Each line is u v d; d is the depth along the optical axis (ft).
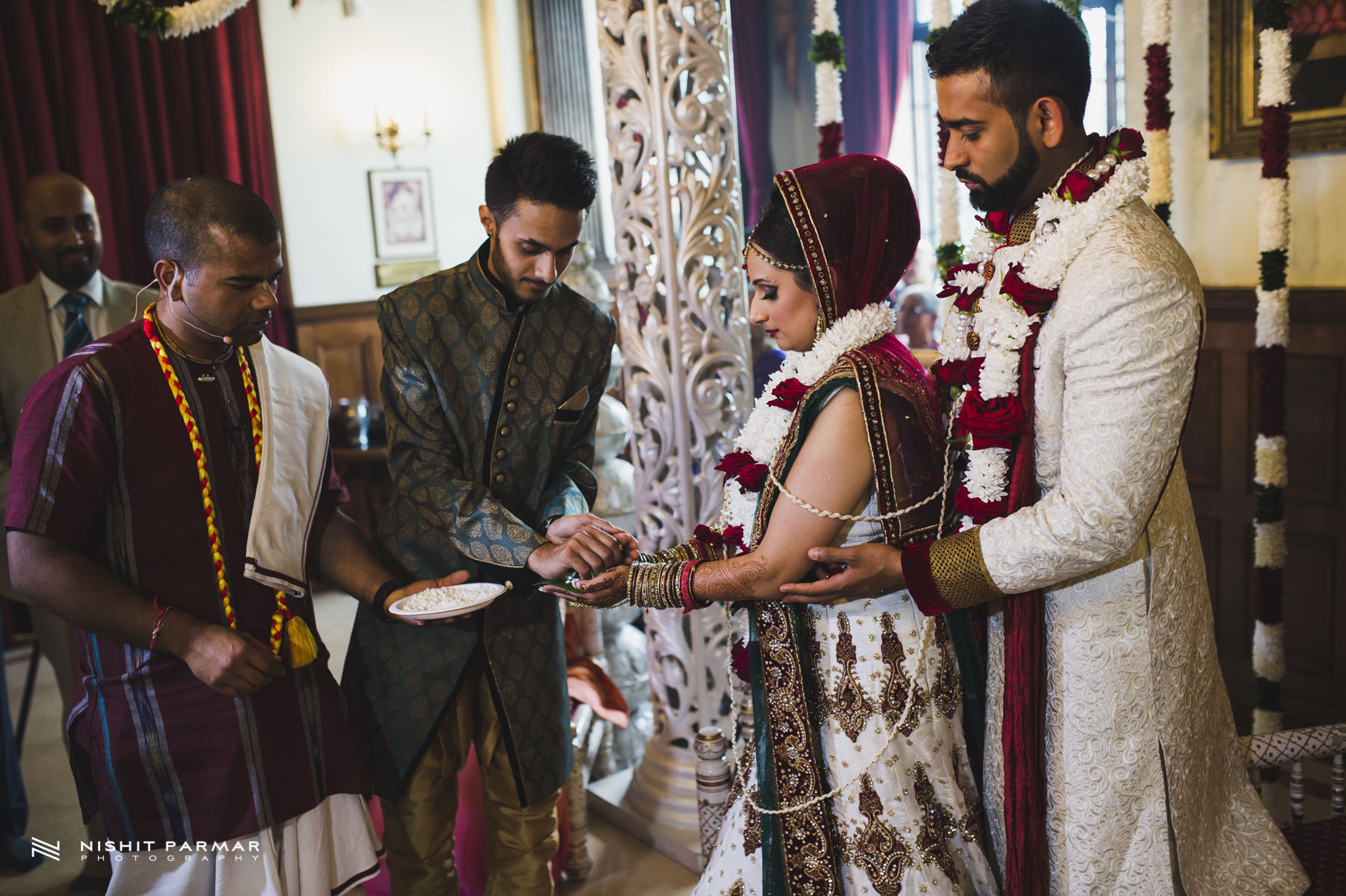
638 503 8.97
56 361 9.55
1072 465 4.00
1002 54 4.10
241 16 19.22
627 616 12.06
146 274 18.17
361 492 18.54
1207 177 10.12
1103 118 12.35
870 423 4.34
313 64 20.72
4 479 8.80
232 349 5.58
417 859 6.50
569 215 5.71
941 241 9.02
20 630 15.97
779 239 4.57
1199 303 4.03
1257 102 9.53
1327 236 9.45
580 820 8.50
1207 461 10.55
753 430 4.82
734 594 4.56
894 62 21.97
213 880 5.55
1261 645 9.30
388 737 6.28
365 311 21.54
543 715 6.56
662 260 8.41
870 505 4.51
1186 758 4.43
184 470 5.32
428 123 22.21
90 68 17.28
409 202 22.09
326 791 5.82
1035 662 4.36
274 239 5.33
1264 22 8.62
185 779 5.37
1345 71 9.01
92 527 5.21
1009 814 4.43
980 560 4.09
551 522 6.11
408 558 6.22
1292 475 9.97
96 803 5.74
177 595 5.33
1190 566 4.50
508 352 6.13
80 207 9.55
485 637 6.28
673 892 8.31
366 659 6.34
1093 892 4.37
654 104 8.20
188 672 5.32
